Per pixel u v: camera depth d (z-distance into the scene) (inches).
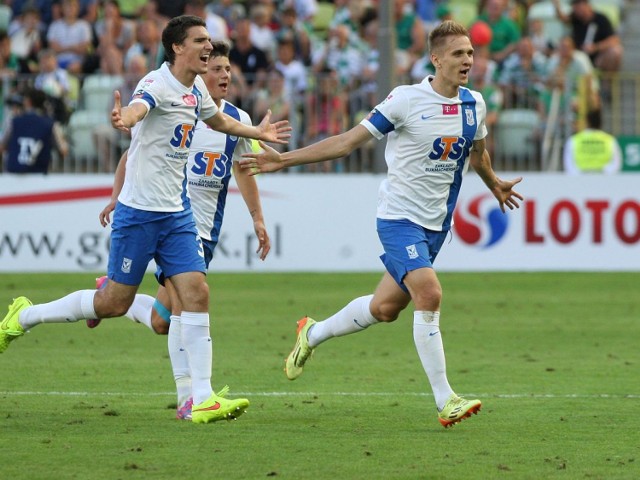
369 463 816.3
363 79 2332.7
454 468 802.2
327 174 2249.0
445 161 995.3
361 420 991.6
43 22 2812.5
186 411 991.0
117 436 906.7
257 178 2240.4
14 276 2171.5
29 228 2214.6
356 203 2250.2
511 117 2306.8
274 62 2576.3
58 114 2311.8
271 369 1286.9
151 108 935.0
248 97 2269.9
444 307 1843.0
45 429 934.4
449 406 941.8
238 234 2237.9
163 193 963.3
